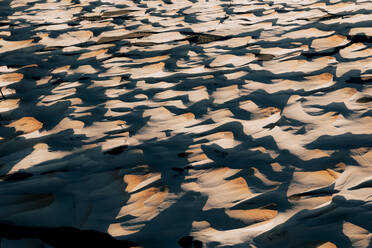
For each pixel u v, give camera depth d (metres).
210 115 1.67
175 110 1.75
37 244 1.03
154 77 2.13
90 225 1.09
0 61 2.52
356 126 1.44
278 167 1.28
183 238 1.02
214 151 1.41
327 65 2.01
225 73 2.09
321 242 0.97
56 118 1.75
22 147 1.53
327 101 1.66
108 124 1.66
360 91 1.69
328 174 1.21
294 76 1.95
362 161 1.25
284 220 1.05
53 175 1.33
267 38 2.51
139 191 1.22
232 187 1.20
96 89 2.04
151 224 1.08
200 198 1.17
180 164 1.35
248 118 1.61
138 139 1.53
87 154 1.45
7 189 1.26
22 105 1.90
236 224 1.05
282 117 1.59
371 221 1.01
